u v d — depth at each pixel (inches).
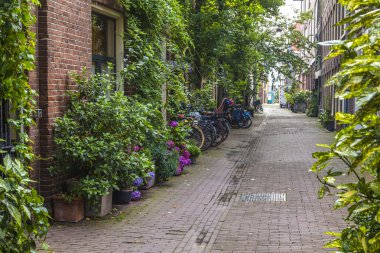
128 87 399.5
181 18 490.0
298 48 1196.5
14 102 155.4
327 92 1189.7
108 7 367.9
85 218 280.7
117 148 283.4
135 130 305.9
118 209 304.0
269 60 1095.0
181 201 332.5
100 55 373.4
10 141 216.8
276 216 289.3
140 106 327.0
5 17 142.0
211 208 312.8
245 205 321.4
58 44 285.9
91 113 288.5
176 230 258.7
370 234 87.2
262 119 1430.9
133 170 300.2
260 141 773.3
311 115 1574.8
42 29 273.6
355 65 72.8
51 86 278.4
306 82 2218.3
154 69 405.4
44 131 275.9
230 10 676.1
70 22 300.7
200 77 692.7
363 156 81.0
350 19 84.7
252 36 776.9
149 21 409.1
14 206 127.6
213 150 636.7
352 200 84.4
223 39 663.1
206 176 438.6
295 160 547.8
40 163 275.4
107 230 256.8
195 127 586.6
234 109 1044.5
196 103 624.7
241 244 233.0
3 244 132.1
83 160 271.1
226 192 367.6
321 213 295.1
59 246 227.5
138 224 269.7
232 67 800.3
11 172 135.9
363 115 77.1
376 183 81.3
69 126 280.5
